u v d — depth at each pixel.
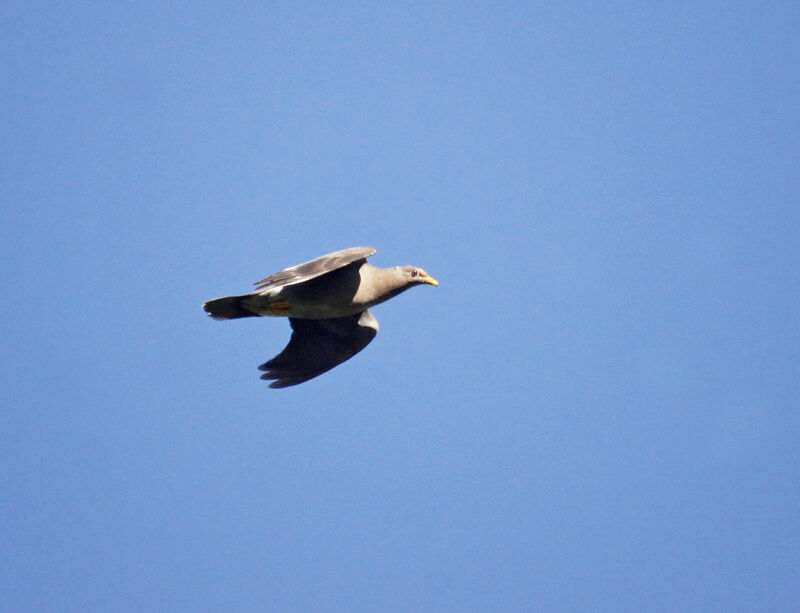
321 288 14.59
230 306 14.84
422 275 15.12
